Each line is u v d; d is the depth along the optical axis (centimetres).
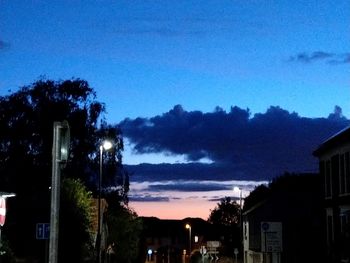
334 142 3981
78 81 5347
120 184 5428
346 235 3431
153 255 11975
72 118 5219
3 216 2086
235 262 6525
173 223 13275
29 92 5272
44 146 5188
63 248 3256
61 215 3244
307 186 5738
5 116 5175
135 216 6072
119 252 5881
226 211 12419
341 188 3934
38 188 4466
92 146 5247
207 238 12244
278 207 5728
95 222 4759
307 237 4734
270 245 3316
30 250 3050
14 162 5119
